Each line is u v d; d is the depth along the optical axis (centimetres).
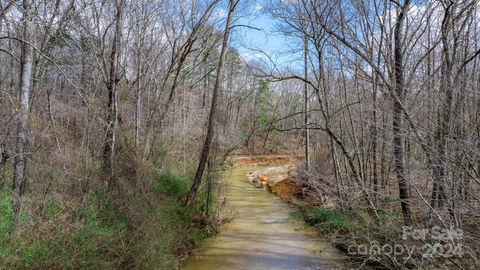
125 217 688
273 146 3750
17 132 631
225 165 1596
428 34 955
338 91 1385
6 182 673
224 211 1208
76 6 1040
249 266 760
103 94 1047
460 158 480
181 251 809
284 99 3844
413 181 621
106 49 1023
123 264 579
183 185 1058
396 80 770
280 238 973
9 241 512
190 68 1566
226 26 1066
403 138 614
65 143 765
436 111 589
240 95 2830
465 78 589
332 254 834
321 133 1862
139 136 1108
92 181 725
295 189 1644
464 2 711
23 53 652
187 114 1722
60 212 619
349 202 873
